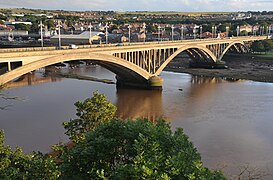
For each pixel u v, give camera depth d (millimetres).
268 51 171250
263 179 37344
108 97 77750
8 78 51281
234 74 117500
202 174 12984
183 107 69500
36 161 18891
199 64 133375
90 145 16609
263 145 47750
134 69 81062
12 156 22109
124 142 16516
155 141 14734
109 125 17391
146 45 84750
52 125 54156
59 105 67938
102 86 90750
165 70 125375
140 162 12984
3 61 50531
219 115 63469
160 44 90875
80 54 65312
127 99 76188
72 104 69000
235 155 43906
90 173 15453
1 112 61469
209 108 68812
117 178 12914
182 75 115625
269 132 53688
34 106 66750
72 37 157750
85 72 116375
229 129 54844
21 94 78312
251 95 82875
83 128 31578
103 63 76188
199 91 87438
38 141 46781
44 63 58125
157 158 13242
